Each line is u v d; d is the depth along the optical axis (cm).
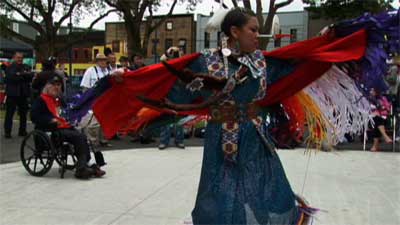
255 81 296
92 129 879
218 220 288
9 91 1068
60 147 650
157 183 626
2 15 2697
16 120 1497
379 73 310
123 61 1021
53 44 2745
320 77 328
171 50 441
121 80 335
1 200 536
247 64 293
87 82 888
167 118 350
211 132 303
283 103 339
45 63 948
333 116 332
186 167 741
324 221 466
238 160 296
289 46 311
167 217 476
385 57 310
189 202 532
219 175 297
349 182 645
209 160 301
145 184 620
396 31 304
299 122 339
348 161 812
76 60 4822
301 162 786
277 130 343
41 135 645
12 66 1072
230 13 300
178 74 303
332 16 2453
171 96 330
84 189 590
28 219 468
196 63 307
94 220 466
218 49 302
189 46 4534
